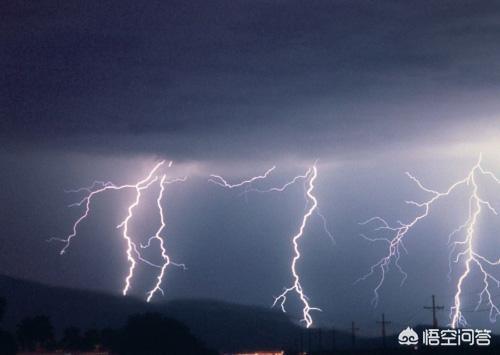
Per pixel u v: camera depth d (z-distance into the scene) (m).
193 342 88.44
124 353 87.56
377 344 78.00
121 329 90.38
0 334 87.56
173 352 86.75
